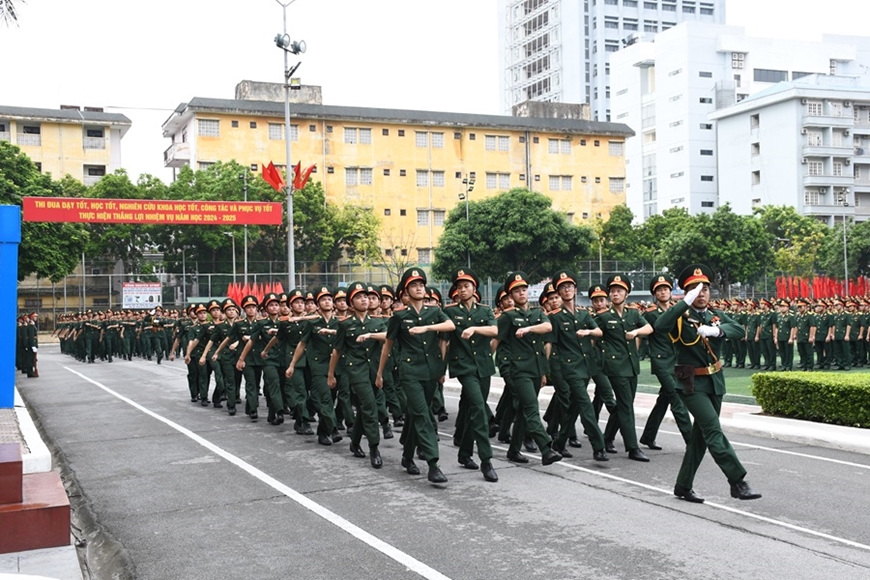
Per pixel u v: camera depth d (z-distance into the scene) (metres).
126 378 24.62
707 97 87.88
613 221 62.50
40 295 53.78
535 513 7.29
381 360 9.23
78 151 59.97
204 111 57.66
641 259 60.59
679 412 10.02
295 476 9.18
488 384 9.18
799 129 74.69
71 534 7.11
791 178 75.25
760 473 8.94
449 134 64.75
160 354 32.56
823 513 7.18
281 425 13.55
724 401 15.38
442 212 64.31
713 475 8.83
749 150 80.12
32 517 6.44
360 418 10.26
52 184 45.16
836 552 6.05
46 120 58.59
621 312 10.35
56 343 51.53
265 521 7.25
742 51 88.88
